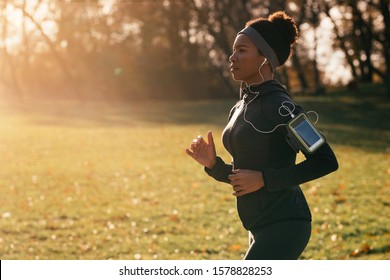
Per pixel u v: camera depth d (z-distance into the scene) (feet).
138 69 247.09
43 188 48.57
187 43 238.27
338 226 33.78
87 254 29.43
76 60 267.80
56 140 88.53
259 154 13.64
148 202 42.63
